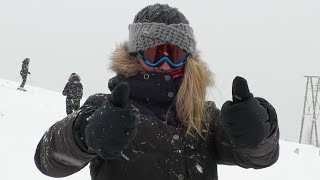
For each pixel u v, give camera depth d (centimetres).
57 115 1330
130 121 154
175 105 210
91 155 177
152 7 214
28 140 825
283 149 1296
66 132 176
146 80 207
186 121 207
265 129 166
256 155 189
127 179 195
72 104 1365
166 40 204
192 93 206
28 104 1434
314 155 1288
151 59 206
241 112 161
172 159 199
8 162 637
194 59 217
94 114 160
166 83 207
